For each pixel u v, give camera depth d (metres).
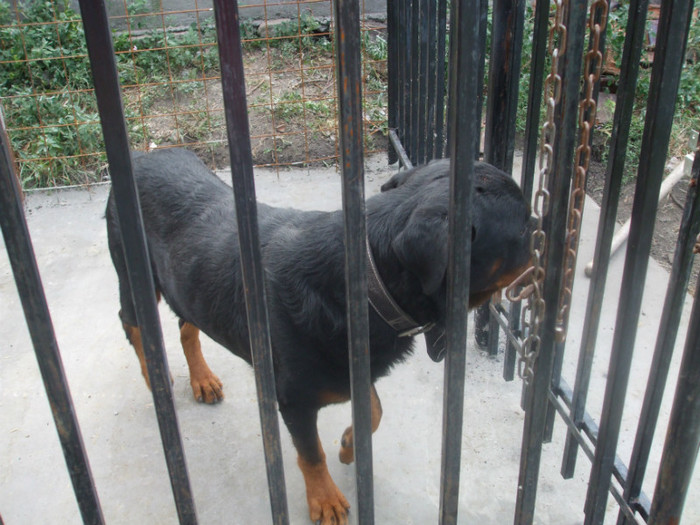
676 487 0.89
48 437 1.61
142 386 1.76
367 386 0.82
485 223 1.12
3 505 1.45
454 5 0.67
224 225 1.44
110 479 1.51
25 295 0.71
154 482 1.50
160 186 1.56
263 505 1.45
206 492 1.48
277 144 2.97
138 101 3.22
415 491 1.46
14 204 0.67
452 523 0.96
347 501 1.44
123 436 1.62
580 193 0.82
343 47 0.64
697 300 0.77
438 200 1.09
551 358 0.89
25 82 3.24
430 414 1.65
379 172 2.83
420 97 2.17
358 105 0.67
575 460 1.43
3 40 3.34
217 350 1.91
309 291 1.22
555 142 0.78
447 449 0.89
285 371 1.27
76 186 2.71
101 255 2.31
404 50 2.35
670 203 2.42
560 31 0.73
